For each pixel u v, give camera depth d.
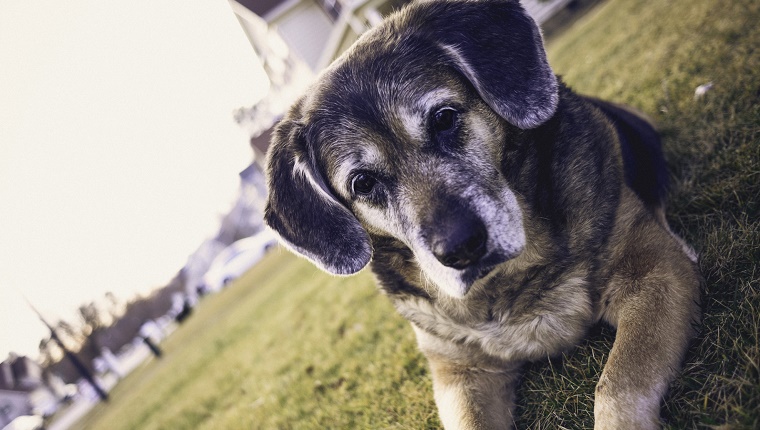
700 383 0.24
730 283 0.28
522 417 0.31
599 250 0.31
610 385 0.26
